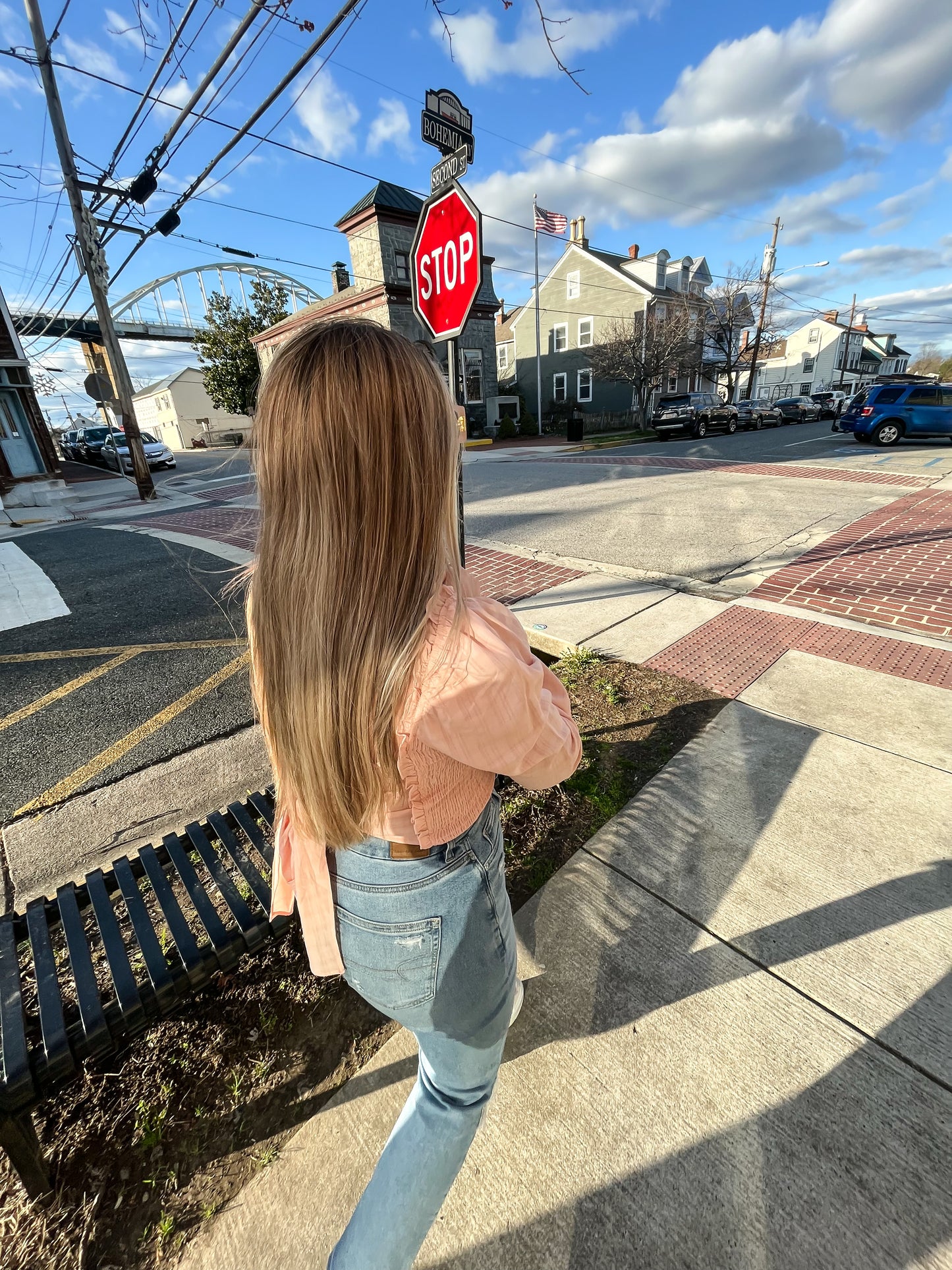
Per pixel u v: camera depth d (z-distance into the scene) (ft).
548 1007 5.18
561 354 97.30
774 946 5.57
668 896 6.18
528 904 6.20
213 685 11.75
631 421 84.07
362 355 2.07
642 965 5.49
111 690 11.73
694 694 10.05
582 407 95.86
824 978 5.26
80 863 7.23
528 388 103.76
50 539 30.04
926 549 17.11
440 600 2.28
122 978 4.37
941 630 12.04
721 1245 3.70
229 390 92.53
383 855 2.60
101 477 69.31
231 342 89.97
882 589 14.39
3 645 14.46
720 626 12.84
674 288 89.56
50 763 9.33
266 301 92.02
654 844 6.86
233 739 9.86
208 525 29.84
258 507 2.37
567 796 7.70
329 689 2.18
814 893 6.11
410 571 2.18
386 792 2.37
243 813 6.23
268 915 4.97
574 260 90.58
